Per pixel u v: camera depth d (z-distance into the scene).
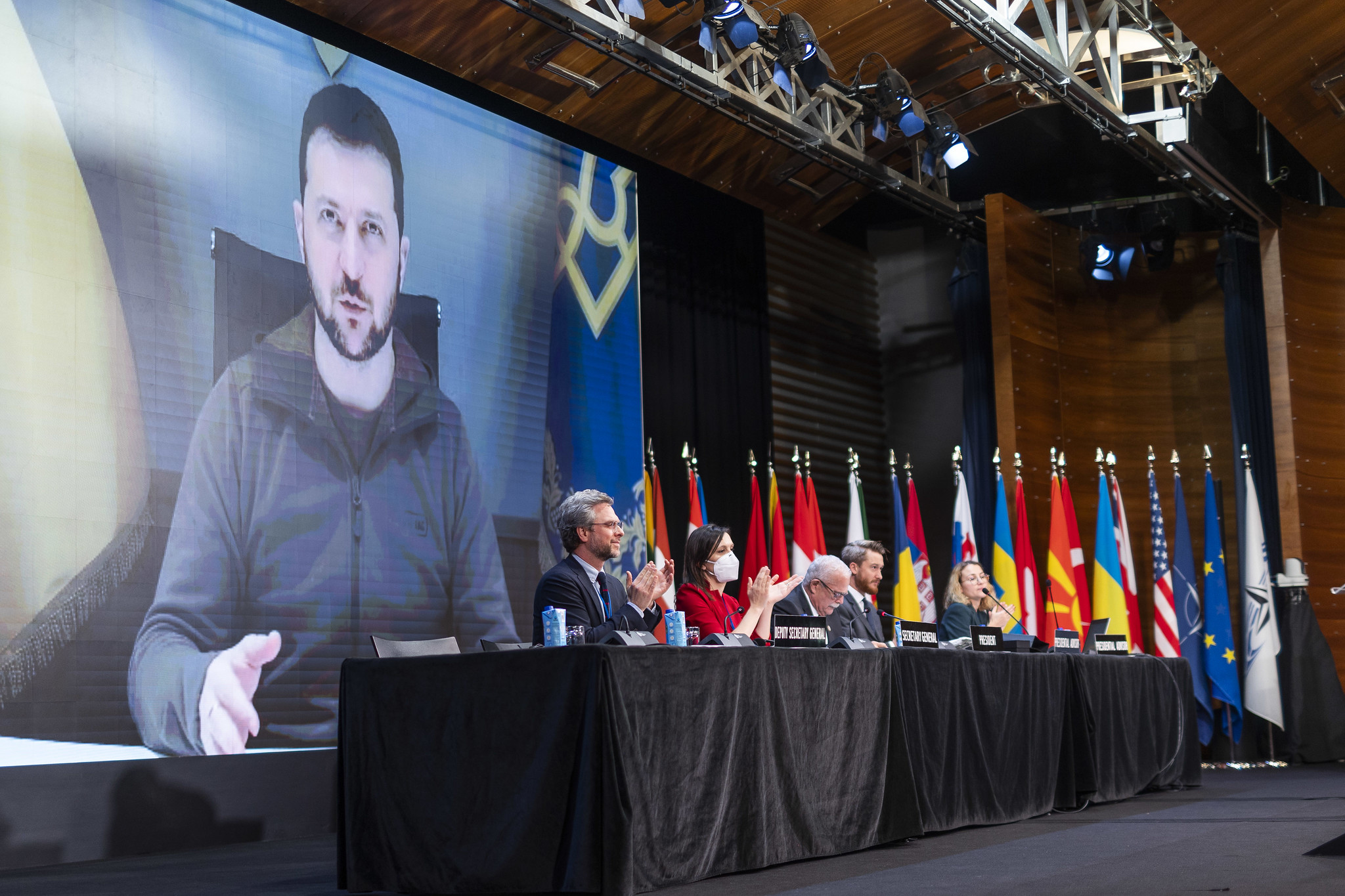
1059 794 5.32
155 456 5.20
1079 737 5.45
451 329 6.62
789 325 9.50
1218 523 9.14
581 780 3.18
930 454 10.18
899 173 9.13
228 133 5.66
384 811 3.46
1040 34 8.70
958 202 10.17
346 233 6.13
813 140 8.11
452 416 6.55
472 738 3.36
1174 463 9.30
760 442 8.92
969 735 4.68
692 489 7.81
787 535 9.05
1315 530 9.41
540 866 3.21
